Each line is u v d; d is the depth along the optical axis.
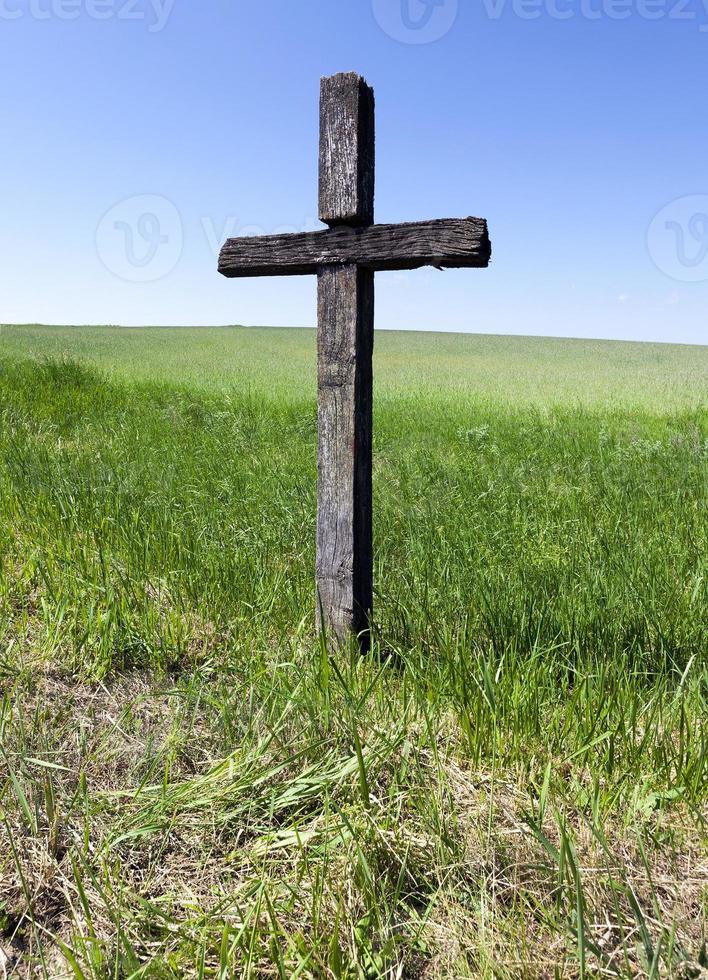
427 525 4.91
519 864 1.86
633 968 1.61
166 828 2.04
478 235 2.59
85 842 1.86
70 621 3.19
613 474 6.91
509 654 2.83
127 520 4.43
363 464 3.05
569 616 3.29
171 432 9.15
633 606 3.48
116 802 2.15
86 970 1.58
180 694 2.64
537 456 8.26
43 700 2.66
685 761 2.32
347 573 3.07
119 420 9.84
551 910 1.73
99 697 2.74
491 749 2.38
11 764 2.21
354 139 2.79
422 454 8.20
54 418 9.69
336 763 2.28
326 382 3.00
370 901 1.75
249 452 7.91
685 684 2.83
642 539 4.71
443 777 2.23
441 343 58.81
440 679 2.70
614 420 12.64
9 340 40.62
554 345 59.81
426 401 15.62
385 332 74.81
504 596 3.47
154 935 1.70
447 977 1.60
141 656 3.04
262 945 1.64
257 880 1.82
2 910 1.75
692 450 8.31
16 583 3.58
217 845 2.01
